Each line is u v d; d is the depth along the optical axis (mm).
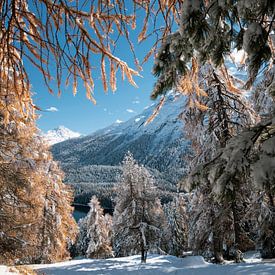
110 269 15633
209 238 13555
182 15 2400
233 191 2309
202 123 12258
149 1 2752
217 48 2906
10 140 10578
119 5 2672
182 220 45594
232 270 9188
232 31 2791
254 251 19141
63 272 15445
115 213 25578
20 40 2752
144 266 15586
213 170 2400
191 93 3393
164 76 2910
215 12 2486
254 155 2330
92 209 42562
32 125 11062
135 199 24797
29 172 11242
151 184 25297
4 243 10883
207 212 13305
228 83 3795
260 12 2373
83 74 2766
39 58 2768
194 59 3125
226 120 12078
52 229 21875
